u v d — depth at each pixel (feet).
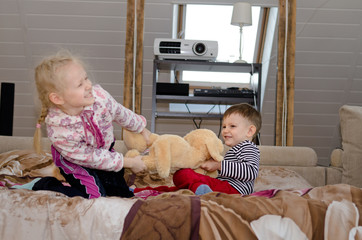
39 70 3.68
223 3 10.90
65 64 3.65
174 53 10.12
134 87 10.55
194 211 2.78
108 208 2.81
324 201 2.96
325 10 10.68
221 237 2.73
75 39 11.25
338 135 12.75
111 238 2.73
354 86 12.07
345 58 11.55
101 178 3.99
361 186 6.57
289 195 3.05
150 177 6.15
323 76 11.93
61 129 3.74
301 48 11.43
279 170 6.73
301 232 2.77
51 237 2.79
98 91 3.96
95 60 11.50
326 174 7.23
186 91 10.27
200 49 10.15
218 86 11.31
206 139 4.26
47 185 3.72
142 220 2.74
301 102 12.46
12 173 5.61
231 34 11.58
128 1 10.46
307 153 7.39
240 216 2.80
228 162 4.27
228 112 4.92
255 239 2.74
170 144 3.98
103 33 11.09
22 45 11.26
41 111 3.83
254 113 4.88
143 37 10.61
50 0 10.48
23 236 2.81
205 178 4.09
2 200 2.92
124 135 4.31
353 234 2.77
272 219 2.79
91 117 3.81
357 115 6.68
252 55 11.84
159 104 12.07
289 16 10.63
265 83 11.71
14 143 6.99
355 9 10.61
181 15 11.22
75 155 3.75
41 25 10.96
